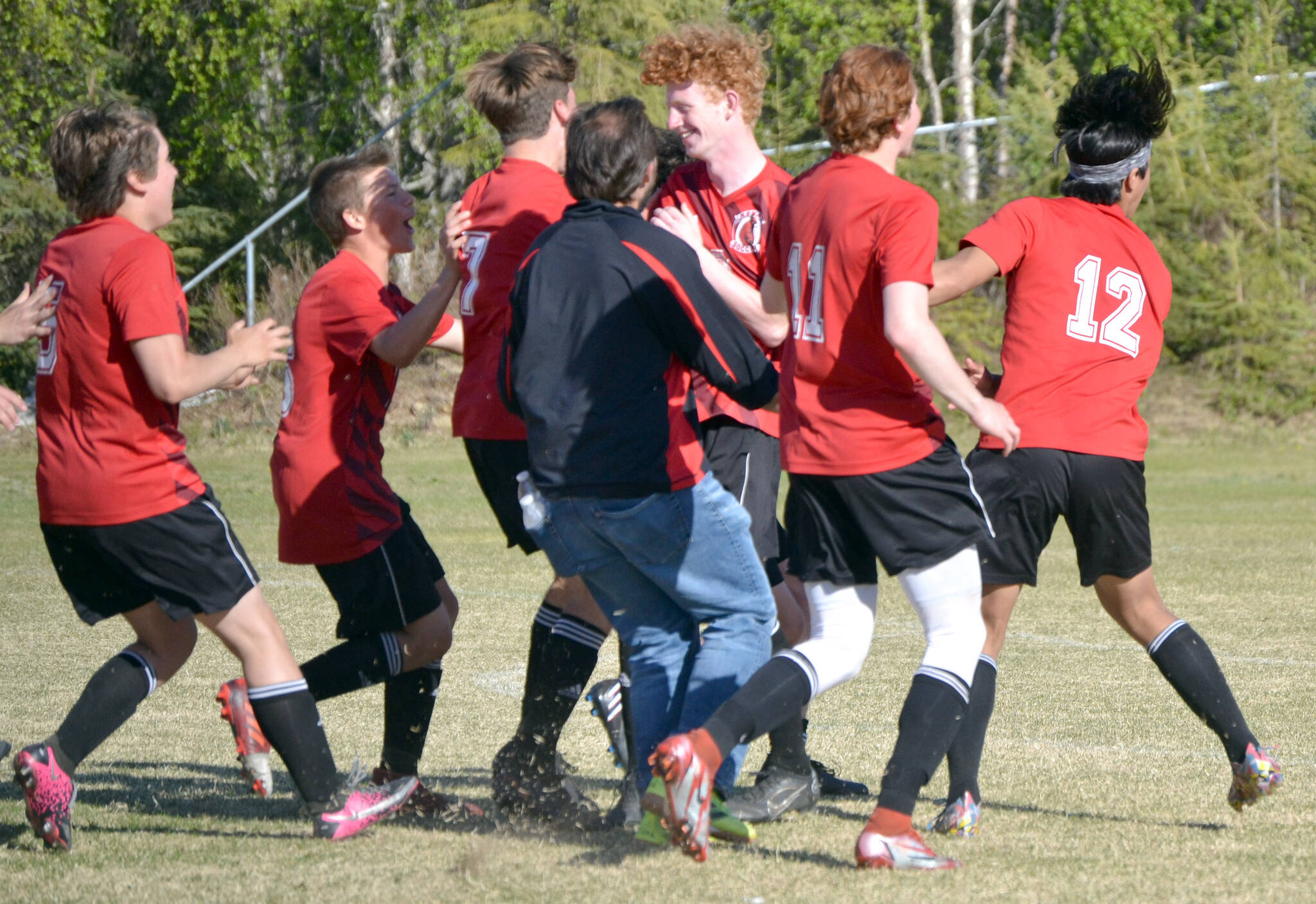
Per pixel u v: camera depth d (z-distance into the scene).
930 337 12.50
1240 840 14.42
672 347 13.22
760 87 16.80
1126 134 15.26
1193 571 38.62
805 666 13.05
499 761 15.50
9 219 104.31
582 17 110.12
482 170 112.69
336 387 15.52
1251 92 93.69
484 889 12.42
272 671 14.38
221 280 108.69
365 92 123.00
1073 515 15.08
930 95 122.94
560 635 15.52
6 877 12.81
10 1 104.44
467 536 48.00
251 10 120.69
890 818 13.10
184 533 13.91
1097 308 15.09
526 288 13.47
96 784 17.16
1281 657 26.53
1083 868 13.19
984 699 14.95
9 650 27.14
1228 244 90.31
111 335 13.66
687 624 14.32
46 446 14.02
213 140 122.94
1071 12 128.88
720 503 13.46
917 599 13.56
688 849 12.19
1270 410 87.44
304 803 15.83
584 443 13.07
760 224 16.83
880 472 13.09
